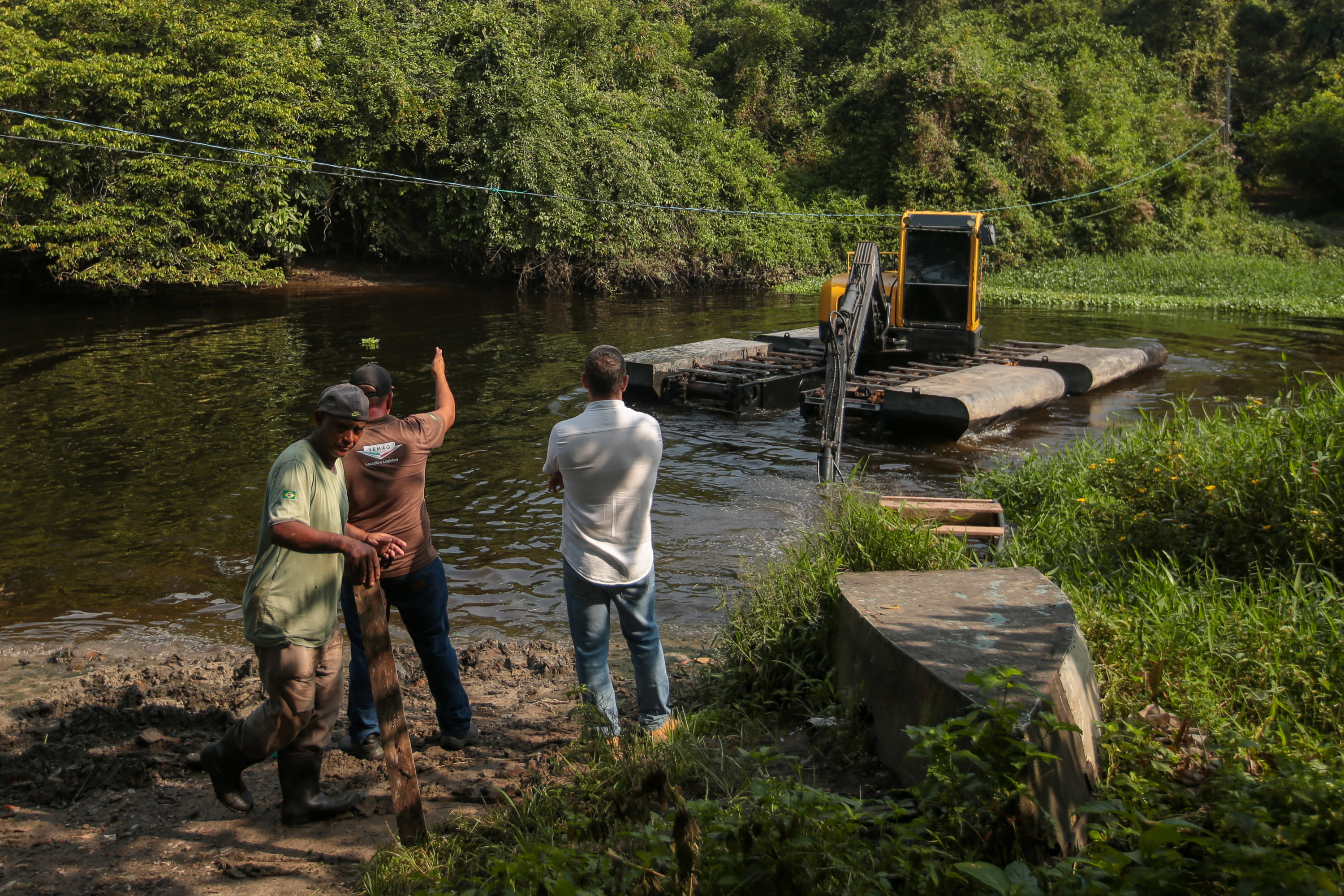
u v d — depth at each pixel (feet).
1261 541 18.53
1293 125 149.69
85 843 11.62
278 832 11.94
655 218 94.43
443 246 91.86
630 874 8.73
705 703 15.37
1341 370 51.01
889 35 135.03
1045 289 100.01
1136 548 19.44
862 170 115.55
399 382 46.78
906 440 37.65
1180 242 112.88
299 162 74.74
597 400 13.51
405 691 16.88
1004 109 111.65
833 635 14.96
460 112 85.87
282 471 11.25
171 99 71.56
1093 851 9.09
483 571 23.20
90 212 67.77
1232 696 12.96
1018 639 11.82
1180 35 166.71
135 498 28.58
